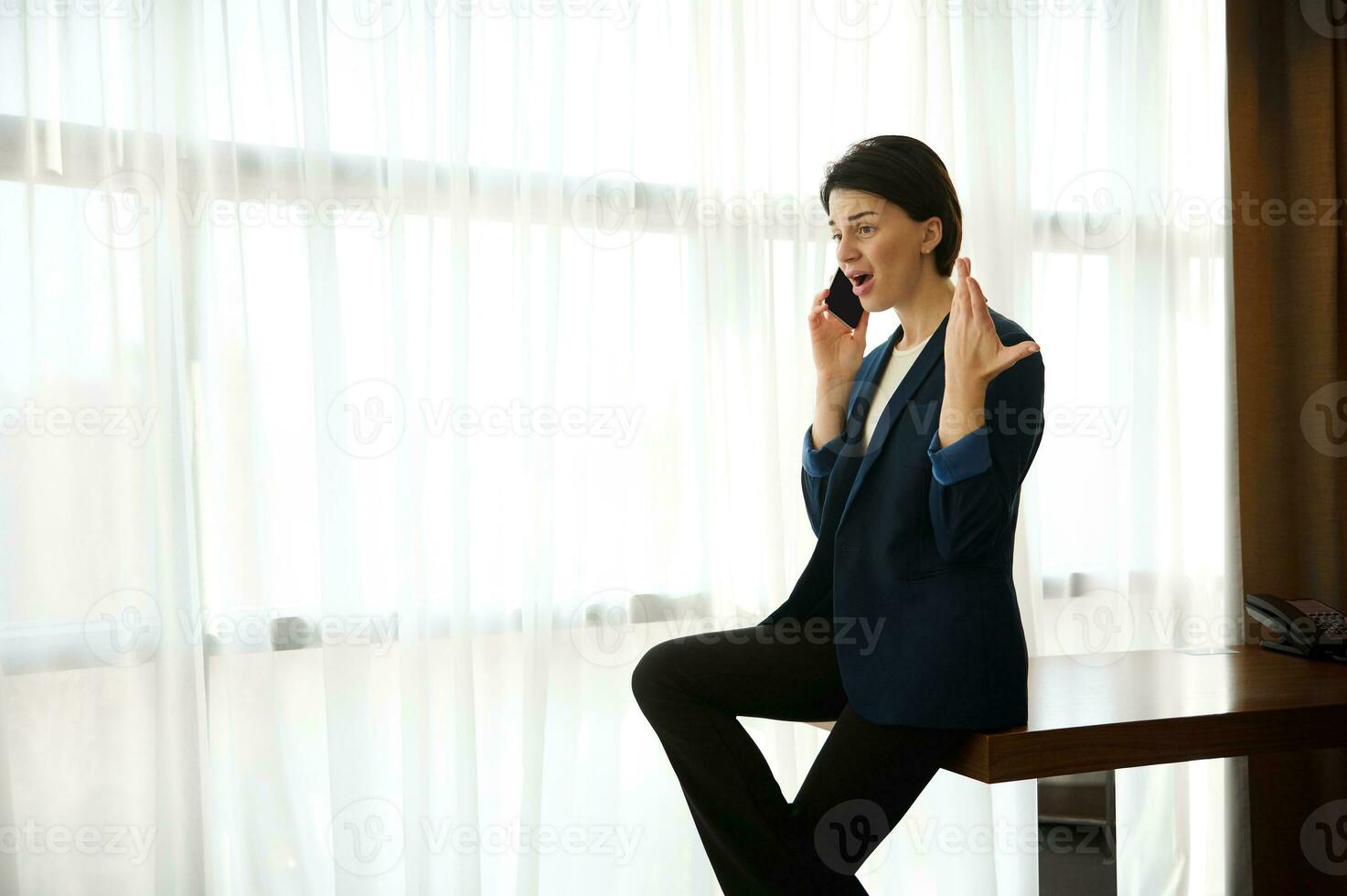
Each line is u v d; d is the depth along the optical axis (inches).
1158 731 54.5
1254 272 98.5
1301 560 99.0
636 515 84.3
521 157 80.7
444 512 79.7
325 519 75.2
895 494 50.5
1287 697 62.1
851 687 50.3
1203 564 99.4
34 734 70.5
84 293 72.1
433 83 78.8
